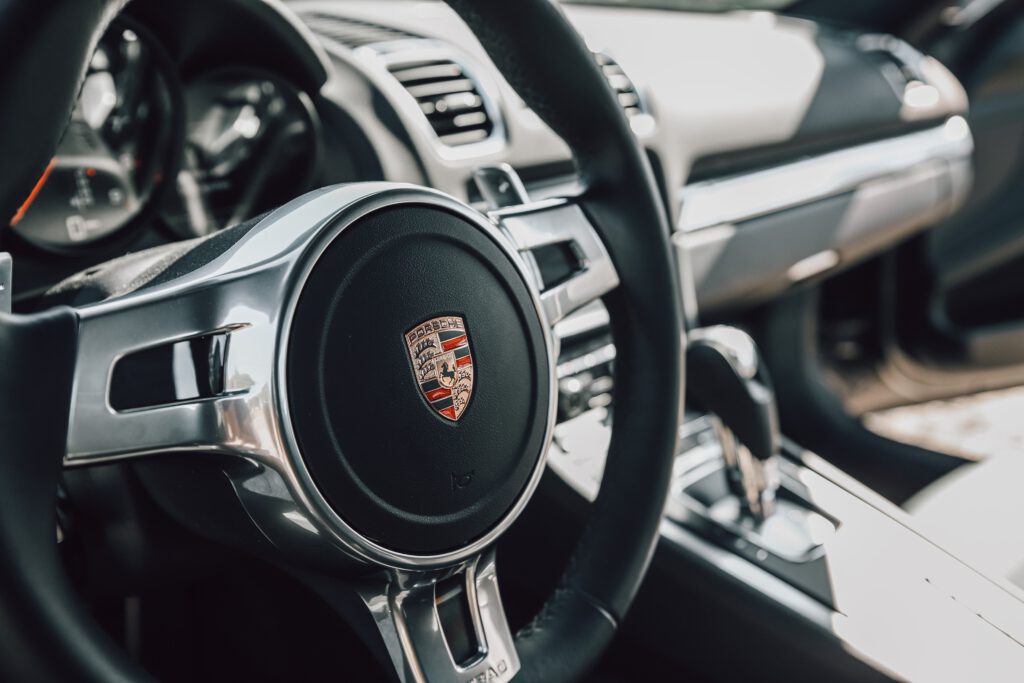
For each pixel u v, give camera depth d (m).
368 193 0.56
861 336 2.17
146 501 0.67
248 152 0.94
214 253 0.55
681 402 0.77
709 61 1.52
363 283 0.54
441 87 1.06
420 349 0.56
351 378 0.54
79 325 0.50
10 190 0.50
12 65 0.48
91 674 0.49
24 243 0.78
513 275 0.62
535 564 1.04
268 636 1.00
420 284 0.57
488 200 0.83
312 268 0.53
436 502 0.57
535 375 0.63
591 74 0.72
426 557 0.57
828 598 1.00
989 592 1.01
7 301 0.51
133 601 0.99
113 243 0.84
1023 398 2.36
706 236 1.39
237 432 0.52
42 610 0.47
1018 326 2.24
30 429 0.47
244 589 0.99
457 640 0.62
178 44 0.87
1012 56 2.15
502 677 0.63
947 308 2.23
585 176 0.75
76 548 0.70
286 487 0.53
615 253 0.75
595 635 0.69
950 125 1.90
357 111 0.98
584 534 0.74
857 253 1.76
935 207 1.87
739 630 1.01
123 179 0.83
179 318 0.52
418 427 0.56
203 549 0.72
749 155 1.48
